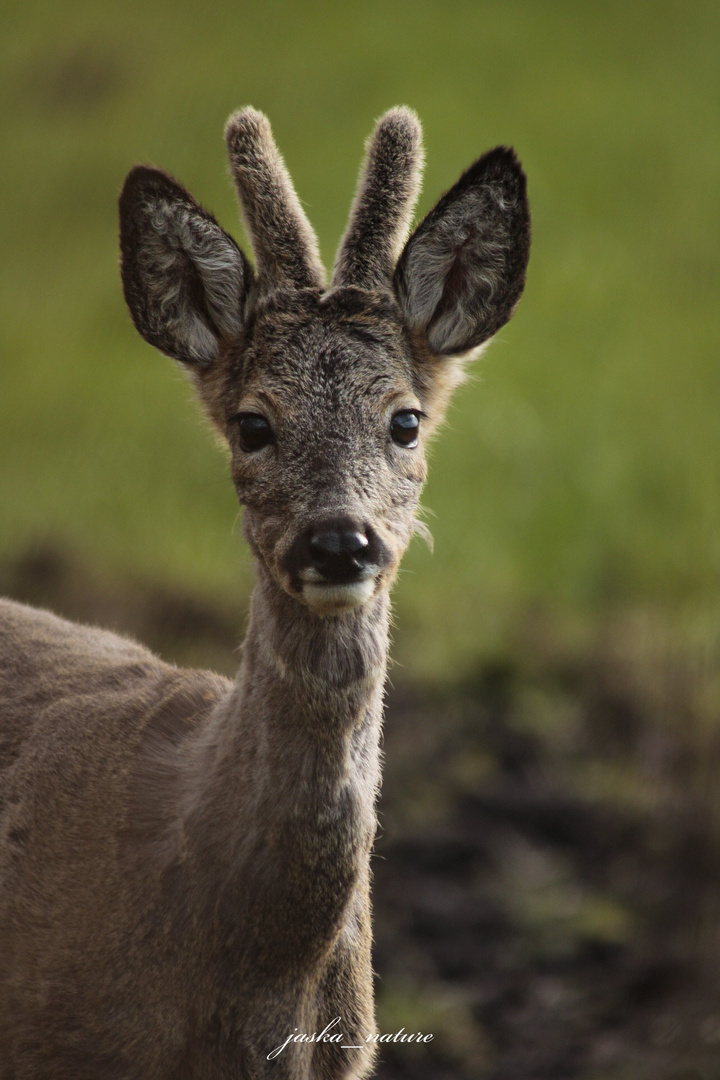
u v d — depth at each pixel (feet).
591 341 75.31
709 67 113.60
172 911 20.56
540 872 39.63
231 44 134.10
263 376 21.36
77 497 60.95
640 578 55.72
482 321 23.24
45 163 115.85
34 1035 21.42
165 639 48.67
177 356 22.81
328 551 19.35
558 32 125.80
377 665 20.47
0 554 53.93
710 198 89.76
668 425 66.64
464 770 43.78
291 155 100.07
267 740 20.21
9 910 22.41
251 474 21.07
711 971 34.14
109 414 71.67
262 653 20.56
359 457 20.65
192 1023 20.42
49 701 25.16
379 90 113.70
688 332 75.82
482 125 102.27
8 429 71.10
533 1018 34.09
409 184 22.82
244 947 20.16
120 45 140.67
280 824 19.97
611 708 46.60
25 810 23.34
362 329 21.62
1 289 93.45
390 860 39.96
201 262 22.41
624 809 41.70
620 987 35.01
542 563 57.16
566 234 86.69
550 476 63.57
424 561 56.95
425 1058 32.71
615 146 98.17
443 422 24.47
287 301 21.85
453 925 37.50
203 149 108.17
